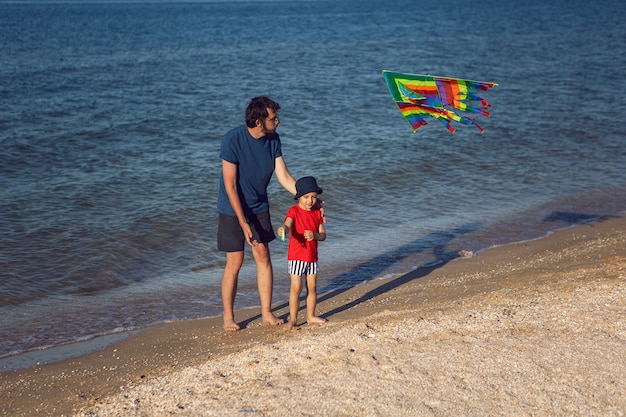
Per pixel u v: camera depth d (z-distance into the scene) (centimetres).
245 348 555
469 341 470
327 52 4206
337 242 982
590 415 377
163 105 2178
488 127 1808
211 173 1334
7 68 3059
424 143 1620
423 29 6444
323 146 1577
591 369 424
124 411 419
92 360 600
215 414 395
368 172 1358
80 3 19275
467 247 952
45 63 3309
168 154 1509
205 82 2769
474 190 1265
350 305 705
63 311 735
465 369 429
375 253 933
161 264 891
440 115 589
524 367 429
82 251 915
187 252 934
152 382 464
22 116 1892
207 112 2062
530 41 4850
